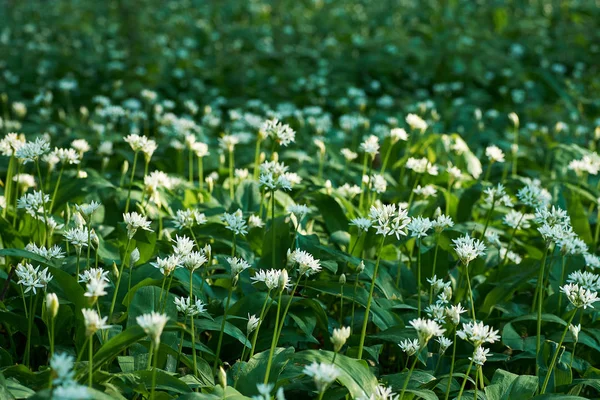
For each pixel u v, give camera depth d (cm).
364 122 690
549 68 1109
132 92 930
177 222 356
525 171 621
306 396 297
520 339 349
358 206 511
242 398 259
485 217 519
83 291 308
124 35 1281
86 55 1105
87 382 255
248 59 1105
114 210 455
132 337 245
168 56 1104
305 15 1430
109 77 1013
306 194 467
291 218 396
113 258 385
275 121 395
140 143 396
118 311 322
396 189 534
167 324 286
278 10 1484
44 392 211
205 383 288
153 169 603
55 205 443
